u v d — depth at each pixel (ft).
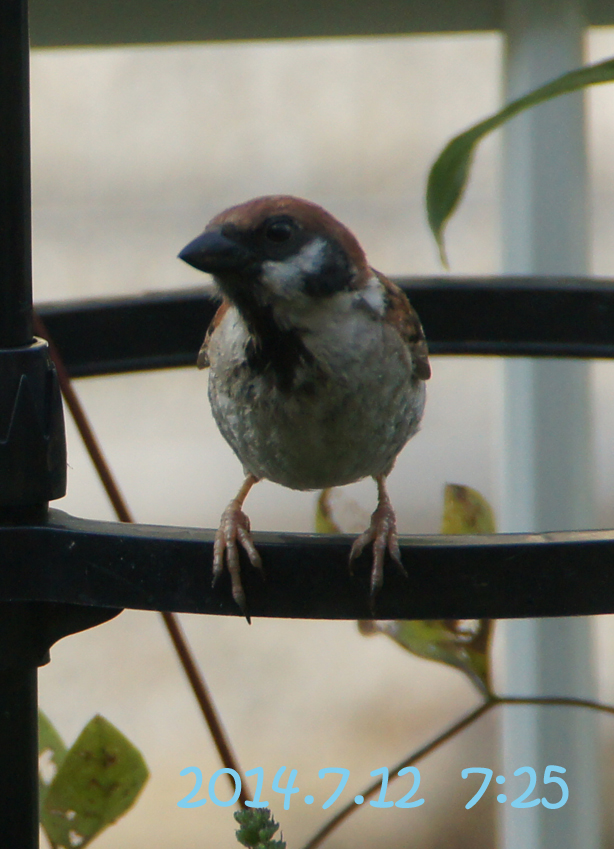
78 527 9.94
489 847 27.94
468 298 16.33
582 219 19.11
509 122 19.15
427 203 12.55
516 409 19.52
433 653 12.83
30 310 10.29
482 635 12.78
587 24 19.19
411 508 41.42
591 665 19.65
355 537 9.81
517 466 19.56
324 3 17.79
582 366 19.26
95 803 12.15
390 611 9.56
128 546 9.61
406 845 28.17
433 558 9.43
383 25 18.90
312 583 9.66
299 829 28.53
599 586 9.35
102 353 15.66
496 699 12.73
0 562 9.87
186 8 17.65
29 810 10.39
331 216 13.76
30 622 10.19
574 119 18.78
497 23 19.07
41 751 12.98
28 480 10.01
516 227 19.27
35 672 10.48
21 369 10.00
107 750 12.17
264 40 19.26
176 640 12.31
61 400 10.48
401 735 32.63
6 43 10.02
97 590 9.71
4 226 10.02
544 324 16.17
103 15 17.81
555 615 9.38
